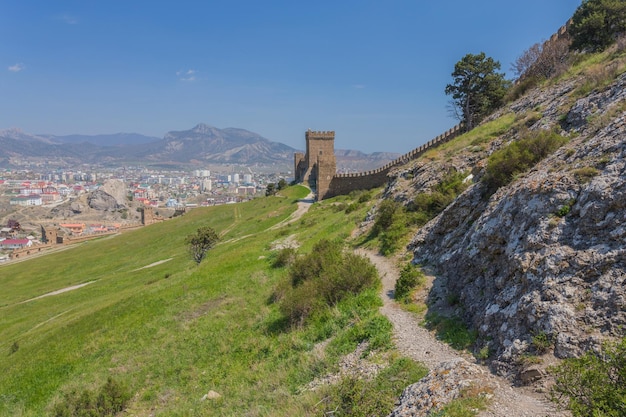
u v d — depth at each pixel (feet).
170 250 211.41
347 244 88.07
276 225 193.26
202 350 59.36
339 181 246.47
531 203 32.73
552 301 25.55
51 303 143.95
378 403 26.89
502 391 23.00
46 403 54.95
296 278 71.92
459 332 33.83
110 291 142.61
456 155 89.86
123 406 49.29
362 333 40.34
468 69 139.85
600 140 33.22
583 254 26.21
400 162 184.55
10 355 85.76
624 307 22.58
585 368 19.04
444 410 22.12
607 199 26.73
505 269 32.65
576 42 115.24
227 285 86.69
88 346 71.97
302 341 47.93
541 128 69.56
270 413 34.24
